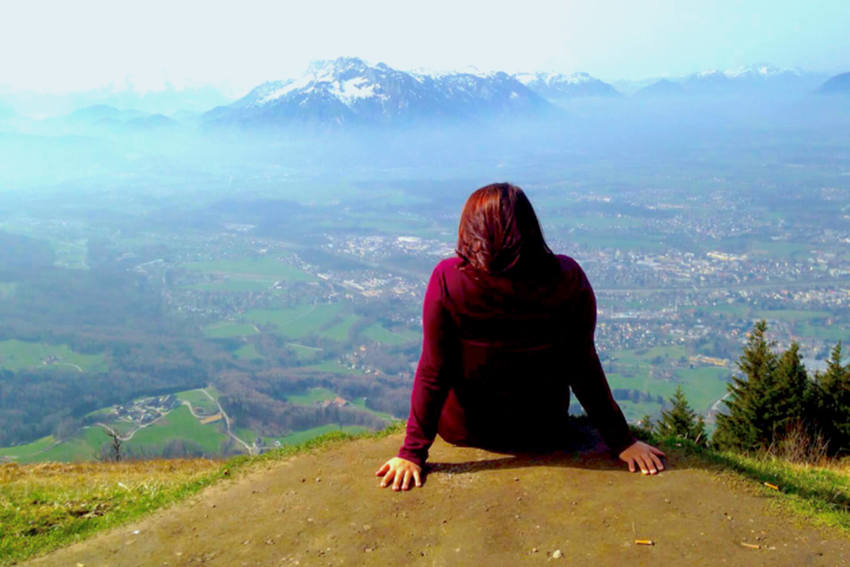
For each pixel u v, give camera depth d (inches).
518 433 164.7
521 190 141.5
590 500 145.7
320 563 130.6
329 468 179.5
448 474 162.2
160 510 164.4
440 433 179.0
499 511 143.5
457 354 151.9
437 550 131.6
